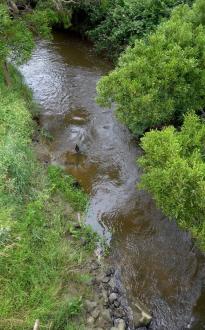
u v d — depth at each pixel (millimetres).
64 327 7340
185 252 9164
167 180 6691
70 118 13633
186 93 9000
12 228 8484
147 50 9305
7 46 12297
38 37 19188
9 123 11375
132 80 8867
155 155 7277
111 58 17000
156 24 15039
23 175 9805
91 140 12625
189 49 9219
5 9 11891
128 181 11141
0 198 8945
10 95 12859
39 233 8773
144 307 8148
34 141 12234
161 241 9492
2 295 7355
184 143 7496
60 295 7910
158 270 8883
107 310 8016
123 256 9211
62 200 10297
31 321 7000
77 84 15602
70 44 18734
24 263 7992
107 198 10664
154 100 8703
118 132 12867
